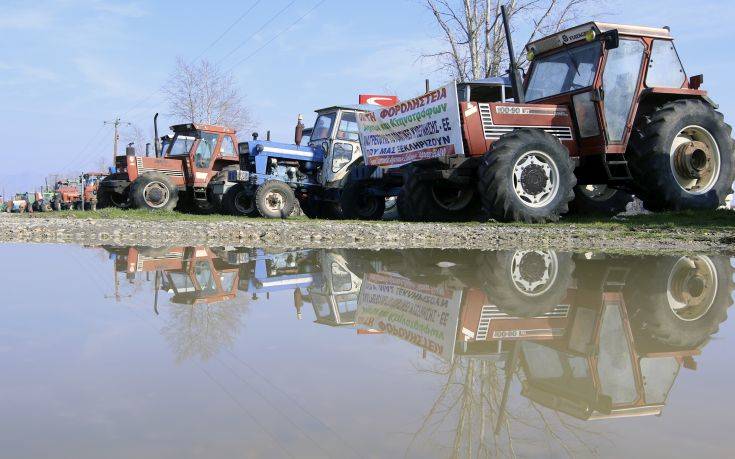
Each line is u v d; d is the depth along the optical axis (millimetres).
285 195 11422
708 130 6977
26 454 705
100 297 2037
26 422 820
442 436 772
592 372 1160
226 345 1338
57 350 1265
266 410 877
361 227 6168
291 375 1091
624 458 716
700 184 7109
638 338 1493
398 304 1950
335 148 11688
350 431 784
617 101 6734
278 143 11820
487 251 3961
